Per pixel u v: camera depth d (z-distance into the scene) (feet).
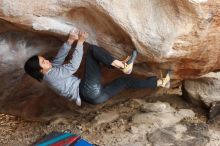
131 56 15.70
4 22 15.03
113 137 19.71
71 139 18.45
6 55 16.14
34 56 15.03
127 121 20.98
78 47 14.78
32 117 20.51
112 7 14.38
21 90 18.21
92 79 15.89
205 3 14.46
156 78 17.33
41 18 14.46
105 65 16.07
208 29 15.56
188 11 14.65
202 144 19.04
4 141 19.47
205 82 21.56
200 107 22.11
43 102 19.97
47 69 14.84
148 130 20.04
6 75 16.93
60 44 16.78
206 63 17.83
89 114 21.88
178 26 15.01
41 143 18.40
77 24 15.47
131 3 14.56
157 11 14.85
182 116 21.18
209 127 20.53
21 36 15.97
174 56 16.21
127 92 22.00
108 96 16.70
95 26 15.64
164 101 22.99
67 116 21.48
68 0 14.20
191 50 16.25
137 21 14.84
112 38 15.97
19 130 20.38
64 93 15.42
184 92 22.67
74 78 15.70
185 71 18.63
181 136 19.60
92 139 19.61
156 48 15.48
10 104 18.89
